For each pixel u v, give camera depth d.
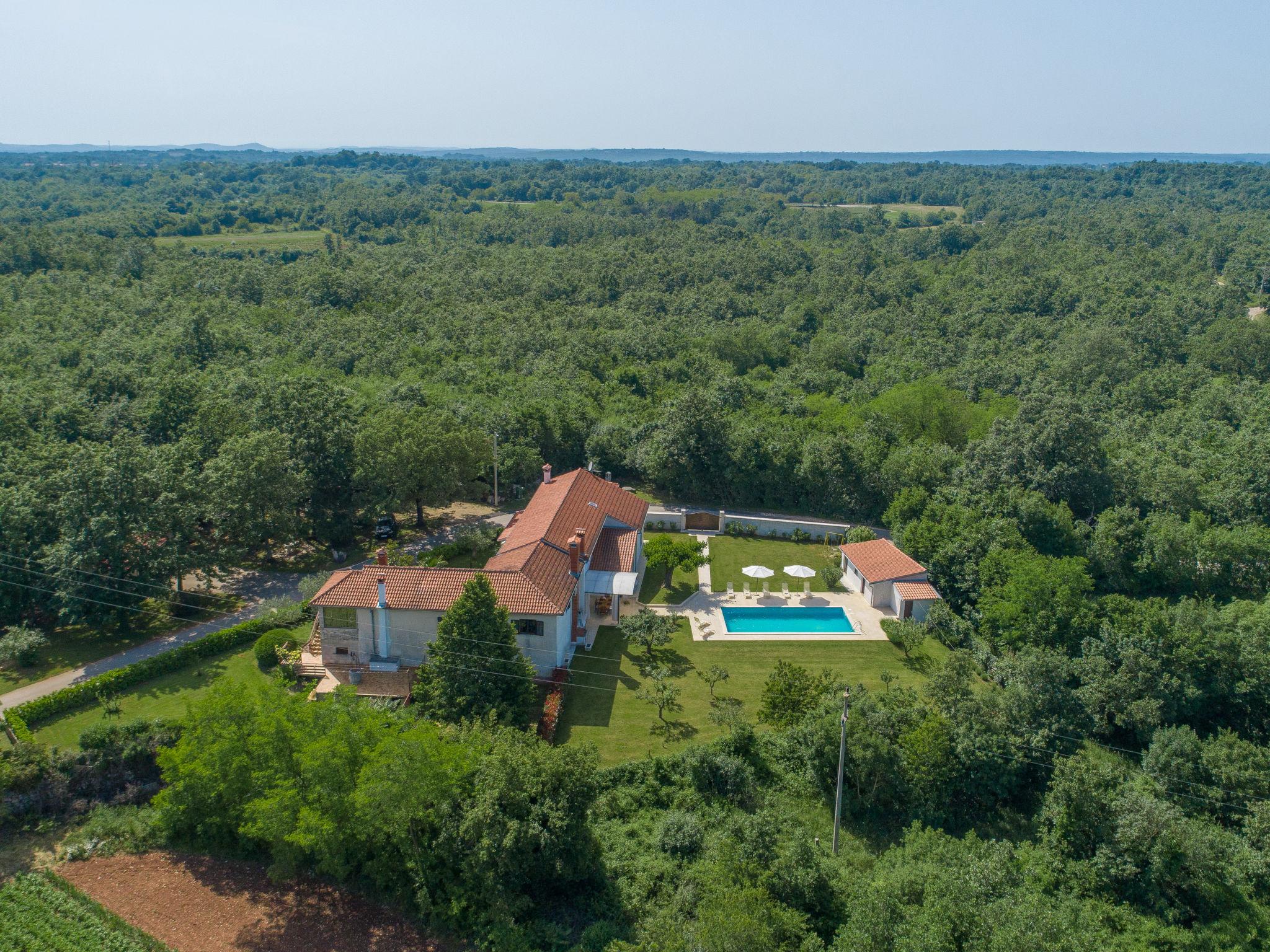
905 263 156.88
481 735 36.75
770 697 43.53
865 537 66.38
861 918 29.80
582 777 33.50
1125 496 68.88
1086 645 49.19
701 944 28.72
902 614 56.25
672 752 41.53
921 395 85.25
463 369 93.69
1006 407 86.69
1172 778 40.47
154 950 31.11
